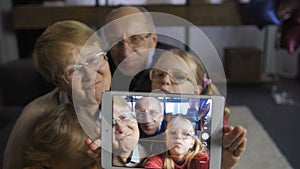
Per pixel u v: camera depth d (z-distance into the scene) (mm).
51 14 3057
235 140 526
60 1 3195
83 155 682
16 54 3105
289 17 1878
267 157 1891
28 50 3121
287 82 3580
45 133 695
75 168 707
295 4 1808
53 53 621
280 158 1894
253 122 2383
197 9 3049
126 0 3354
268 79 3465
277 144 2174
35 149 719
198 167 500
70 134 669
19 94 2332
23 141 800
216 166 500
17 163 800
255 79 3447
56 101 841
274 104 2918
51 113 743
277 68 3766
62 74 632
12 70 2303
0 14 2896
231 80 3438
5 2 2996
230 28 3785
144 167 504
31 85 2305
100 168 555
